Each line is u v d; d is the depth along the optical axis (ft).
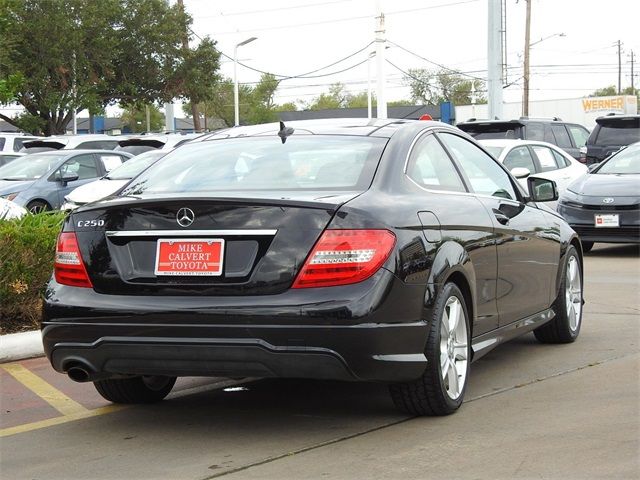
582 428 17.24
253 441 17.11
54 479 15.40
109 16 129.59
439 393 17.63
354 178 17.61
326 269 15.93
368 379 16.22
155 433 17.92
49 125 129.39
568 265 25.23
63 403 20.51
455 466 15.30
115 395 19.88
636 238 43.73
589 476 14.67
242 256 16.24
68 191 59.77
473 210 19.66
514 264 21.33
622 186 44.68
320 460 15.83
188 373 16.57
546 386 20.62
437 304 17.34
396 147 18.65
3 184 58.59
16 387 22.02
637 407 18.61
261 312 15.81
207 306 16.07
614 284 36.29
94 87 128.88
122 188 18.98
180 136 73.26
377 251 16.11
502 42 109.81
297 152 18.80
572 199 45.42
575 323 25.68
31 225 29.07
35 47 124.06
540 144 55.98
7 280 26.89
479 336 19.71
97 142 76.54
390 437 17.02
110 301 16.76
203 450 16.67
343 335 15.71
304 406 19.51
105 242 17.08
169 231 16.62
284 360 15.89
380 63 92.02
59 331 17.10
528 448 16.15
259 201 16.24
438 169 19.67
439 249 17.65
